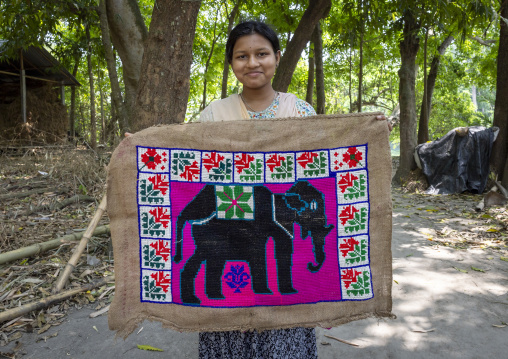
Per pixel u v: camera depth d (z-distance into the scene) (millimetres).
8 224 4781
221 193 1936
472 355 2484
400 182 8906
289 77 7531
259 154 1935
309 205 1938
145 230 1942
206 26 13742
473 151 7746
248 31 1800
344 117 1940
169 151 1943
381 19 7742
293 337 1927
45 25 8367
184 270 1923
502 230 5008
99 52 10766
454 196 7574
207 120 2045
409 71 9102
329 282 1925
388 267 1911
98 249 4191
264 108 1988
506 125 7637
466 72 18094
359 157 1929
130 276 1931
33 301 3145
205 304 1902
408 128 8984
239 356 1924
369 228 1924
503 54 7648
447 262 3990
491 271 3729
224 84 9812
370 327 2859
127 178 1941
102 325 2918
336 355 2543
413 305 3133
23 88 12398
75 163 6887
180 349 2645
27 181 6711
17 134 11922
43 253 4031
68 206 5742
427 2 6770
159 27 3562
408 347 2598
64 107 14305
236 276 1909
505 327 2775
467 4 6719
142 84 3641
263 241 1920
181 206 1942
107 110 19016
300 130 1936
